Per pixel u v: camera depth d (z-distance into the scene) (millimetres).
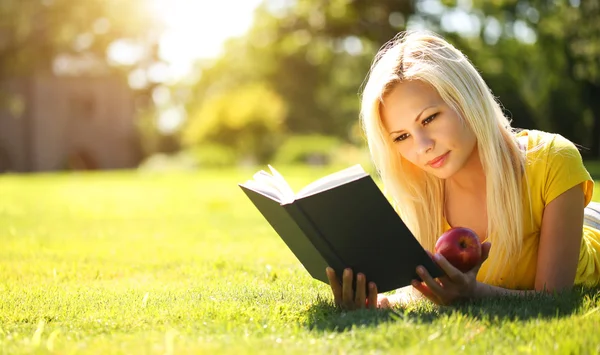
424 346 2213
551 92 30156
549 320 2516
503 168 3076
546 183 3076
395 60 3016
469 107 2945
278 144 46344
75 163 47969
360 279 2803
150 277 4512
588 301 2824
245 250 5703
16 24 34656
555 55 26234
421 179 3365
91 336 2664
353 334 2371
